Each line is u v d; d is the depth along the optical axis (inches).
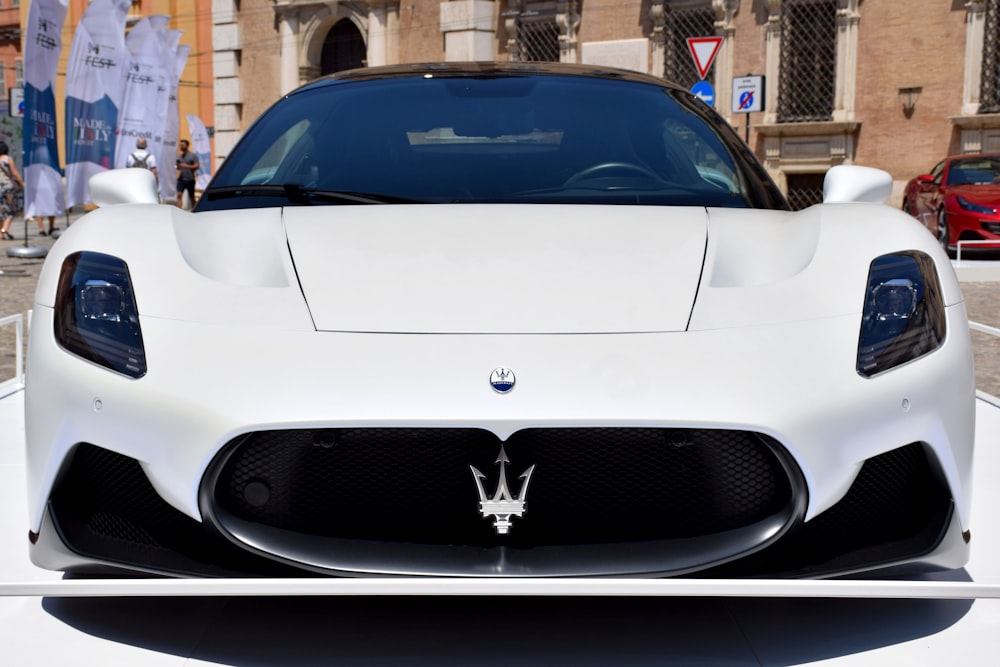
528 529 69.7
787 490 68.5
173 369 69.1
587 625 72.9
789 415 67.0
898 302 73.5
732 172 104.7
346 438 68.4
